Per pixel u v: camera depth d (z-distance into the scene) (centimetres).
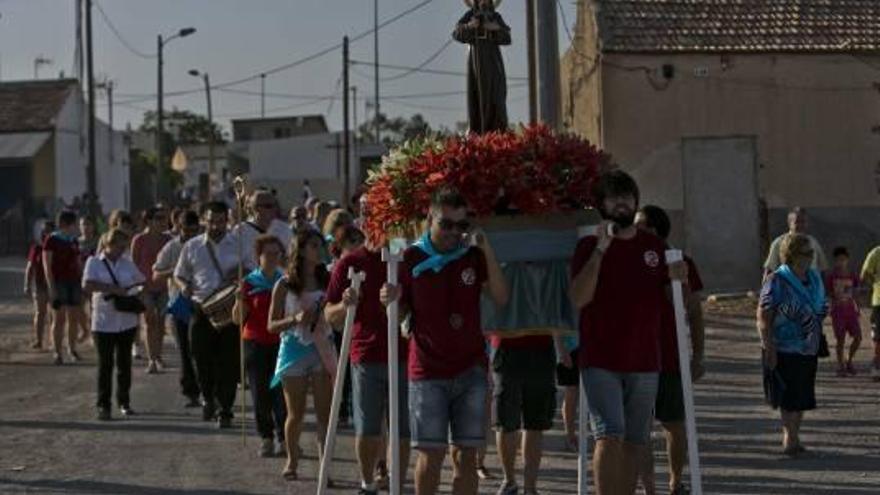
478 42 1213
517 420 1057
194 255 1511
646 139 3105
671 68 3103
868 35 3139
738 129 3119
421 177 948
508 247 943
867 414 1535
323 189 7612
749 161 3117
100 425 1534
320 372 1178
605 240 853
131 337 1608
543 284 949
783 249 1280
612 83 3102
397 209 961
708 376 1873
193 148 11344
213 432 1471
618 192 862
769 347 1269
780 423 1470
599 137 3119
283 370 1180
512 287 949
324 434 1188
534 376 1039
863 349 2191
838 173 3128
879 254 1862
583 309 875
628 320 865
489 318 955
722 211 3114
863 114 3128
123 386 1611
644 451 1018
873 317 1855
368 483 1027
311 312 1167
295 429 1191
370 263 1003
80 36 4819
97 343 1582
